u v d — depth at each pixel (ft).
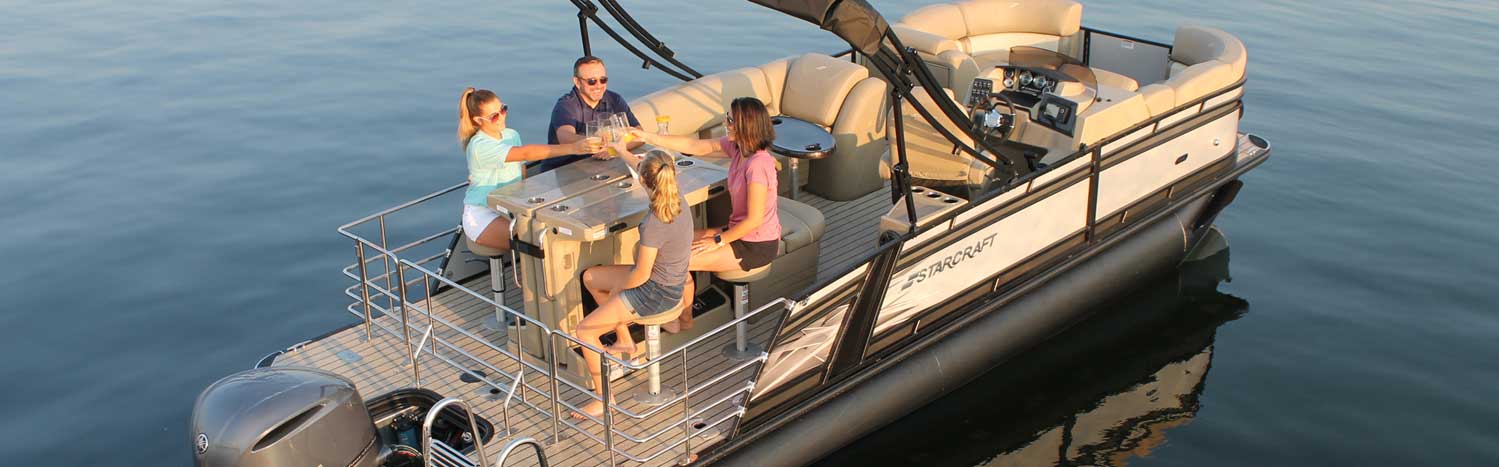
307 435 16.34
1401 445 23.99
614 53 50.80
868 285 20.83
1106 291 27.45
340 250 32.89
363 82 46.80
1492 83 49.37
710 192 19.63
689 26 54.90
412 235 34.09
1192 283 31.37
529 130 41.52
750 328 22.40
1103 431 24.61
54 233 33.37
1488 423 24.76
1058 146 25.17
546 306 19.77
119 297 29.91
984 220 22.85
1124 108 25.27
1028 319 25.39
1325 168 39.93
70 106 43.52
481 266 24.93
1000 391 26.08
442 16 56.80
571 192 19.48
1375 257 33.06
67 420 24.67
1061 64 26.61
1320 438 24.27
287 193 36.55
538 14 57.16
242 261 32.07
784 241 22.11
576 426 18.70
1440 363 27.22
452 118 43.11
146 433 24.30
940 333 23.22
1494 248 33.65
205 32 53.42
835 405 21.53
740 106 18.25
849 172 27.14
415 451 18.39
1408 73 50.67
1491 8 62.64
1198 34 30.58
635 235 20.42
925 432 24.56
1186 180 28.60
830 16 17.75
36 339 27.81
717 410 19.92
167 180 37.27
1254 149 31.94
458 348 20.12
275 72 47.91
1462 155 41.22
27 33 52.70
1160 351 27.84
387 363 21.57
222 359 27.14
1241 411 25.31
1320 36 56.03
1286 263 32.63
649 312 18.15
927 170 24.91
